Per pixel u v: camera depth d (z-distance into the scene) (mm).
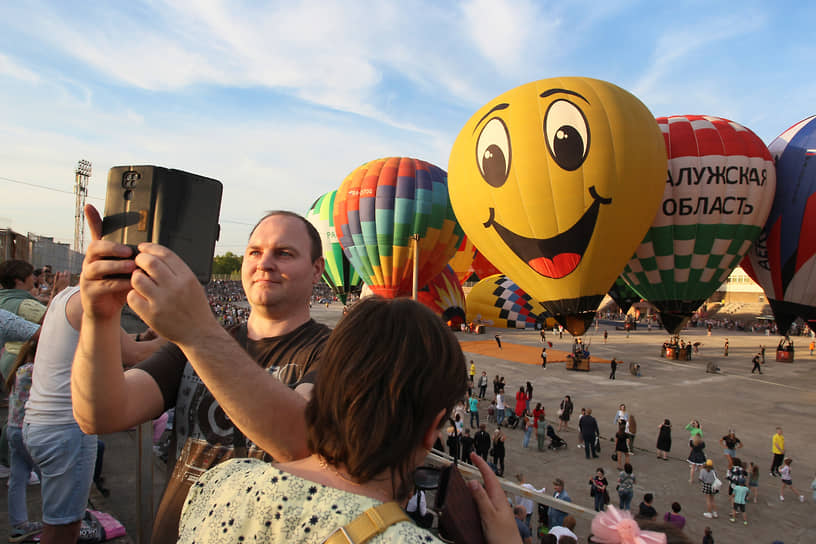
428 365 725
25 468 2750
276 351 1373
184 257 1104
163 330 735
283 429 812
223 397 776
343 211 27266
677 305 18922
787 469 10195
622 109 14570
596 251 14555
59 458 2158
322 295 92562
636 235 14969
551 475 10984
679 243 18094
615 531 1028
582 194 14172
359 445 680
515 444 13062
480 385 17625
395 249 26438
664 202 17938
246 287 1443
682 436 13930
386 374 705
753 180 17453
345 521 613
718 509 9625
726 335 46844
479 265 45969
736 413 16406
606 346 33156
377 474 704
